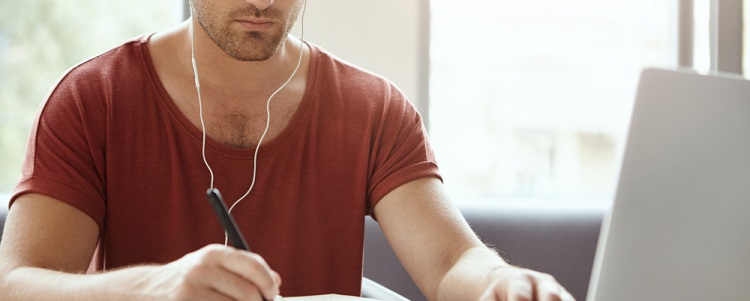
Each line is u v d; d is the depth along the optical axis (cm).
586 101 323
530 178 314
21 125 265
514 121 311
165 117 138
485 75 305
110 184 133
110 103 135
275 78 143
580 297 215
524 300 89
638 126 84
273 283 86
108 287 98
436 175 144
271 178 141
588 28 320
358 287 146
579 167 321
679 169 85
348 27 268
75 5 267
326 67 150
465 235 133
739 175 86
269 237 140
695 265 85
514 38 310
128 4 268
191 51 141
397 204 140
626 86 323
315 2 265
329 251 145
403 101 154
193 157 138
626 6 322
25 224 121
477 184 307
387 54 272
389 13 271
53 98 133
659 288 84
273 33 133
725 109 87
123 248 135
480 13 304
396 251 139
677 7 305
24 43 265
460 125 301
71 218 124
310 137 145
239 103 141
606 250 83
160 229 136
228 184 139
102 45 269
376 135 148
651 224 84
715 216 86
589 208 223
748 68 307
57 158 127
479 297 111
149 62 141
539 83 314
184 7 250
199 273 86
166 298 90
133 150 136
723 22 304
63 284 104
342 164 146
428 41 275
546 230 217
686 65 305
